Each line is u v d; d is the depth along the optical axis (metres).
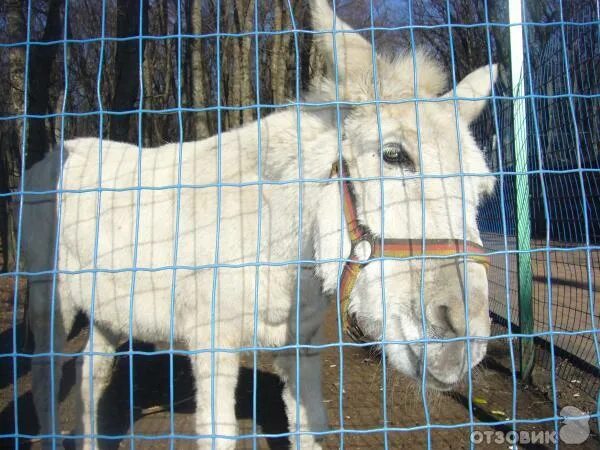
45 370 3.16
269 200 2.53
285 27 12.58
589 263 1.74
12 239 9.52
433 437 3.37
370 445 3.27
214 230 2.62
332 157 2.11
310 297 2.54
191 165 2.88
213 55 14.53
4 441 3.33
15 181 11.23
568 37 3.96
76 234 3.04
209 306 2.60
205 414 2.53
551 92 4.29
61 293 3.16
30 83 7.70
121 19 8.01
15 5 7.76
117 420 3.76
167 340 2.98
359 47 2.15
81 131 11.19
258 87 1.67
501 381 4.24
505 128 4.46
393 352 1.87
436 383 1.80
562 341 4.63
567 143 4.13
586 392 3.85
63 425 3.65
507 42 4.16
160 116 16.05
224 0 13.14
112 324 3.05
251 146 2.68
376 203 1.94
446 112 2.10
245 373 4.69
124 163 3.09
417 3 20.64
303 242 2.28
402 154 1.95
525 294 4.15
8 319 6.35
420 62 2.40
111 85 16.09
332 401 4.00
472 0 16.80
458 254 1.67
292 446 2.86
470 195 1.96
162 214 2.80
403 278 1.88
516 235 4.21
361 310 1.95
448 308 1.77
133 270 1.67
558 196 4.40
